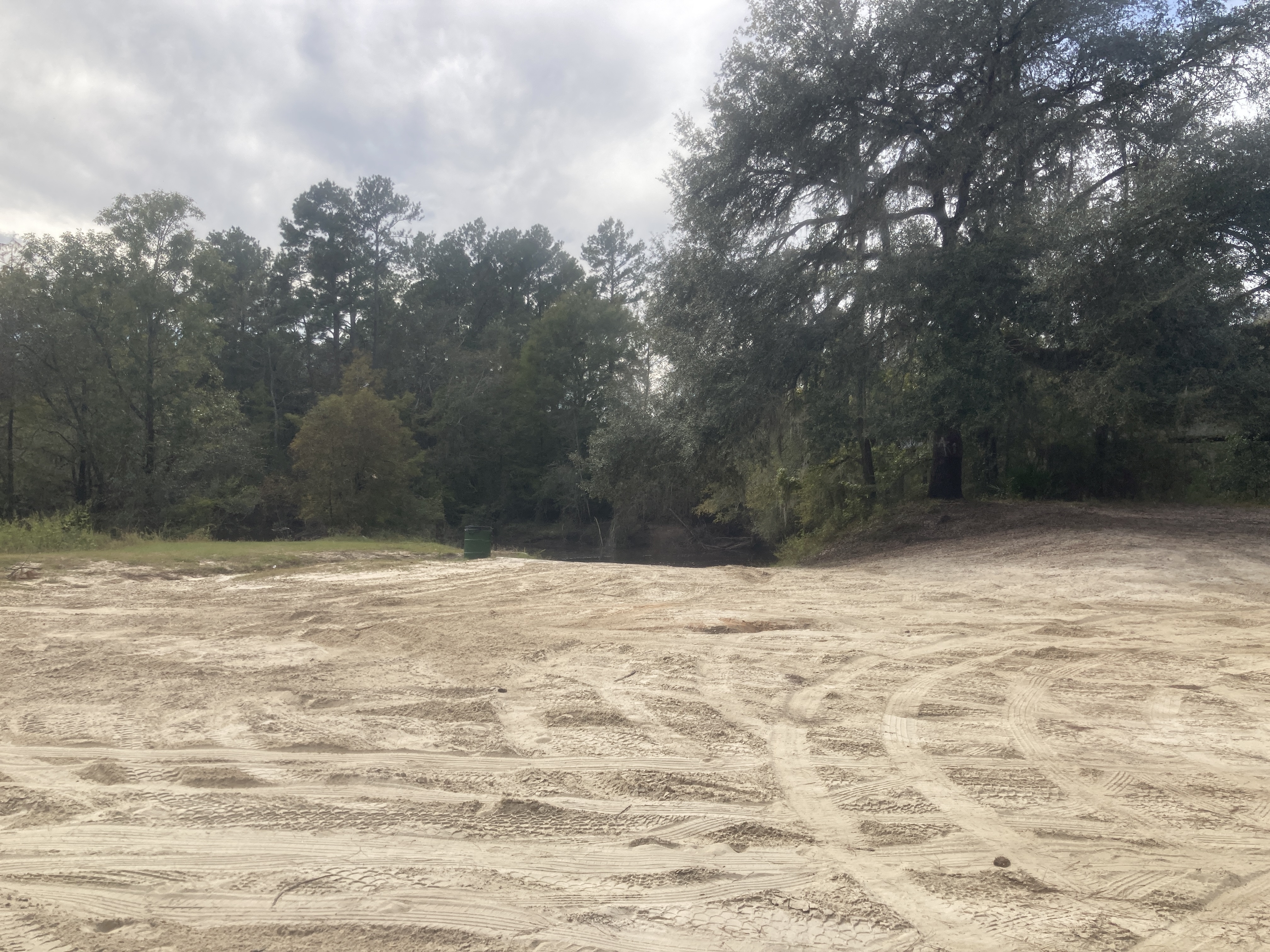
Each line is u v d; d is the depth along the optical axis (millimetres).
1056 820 4074
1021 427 22188
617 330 55719
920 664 7574
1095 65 20047
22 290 32719
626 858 3609
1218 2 19297
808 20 21406
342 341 62875
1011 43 20203
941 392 19078
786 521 29672
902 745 5262
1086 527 18391
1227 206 17297
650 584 13797
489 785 4480
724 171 22500
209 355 45250
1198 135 18406
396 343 59656
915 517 22312
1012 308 18828
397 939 2924
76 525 23234
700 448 24016
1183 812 4188
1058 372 19250
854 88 20750
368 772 4660
